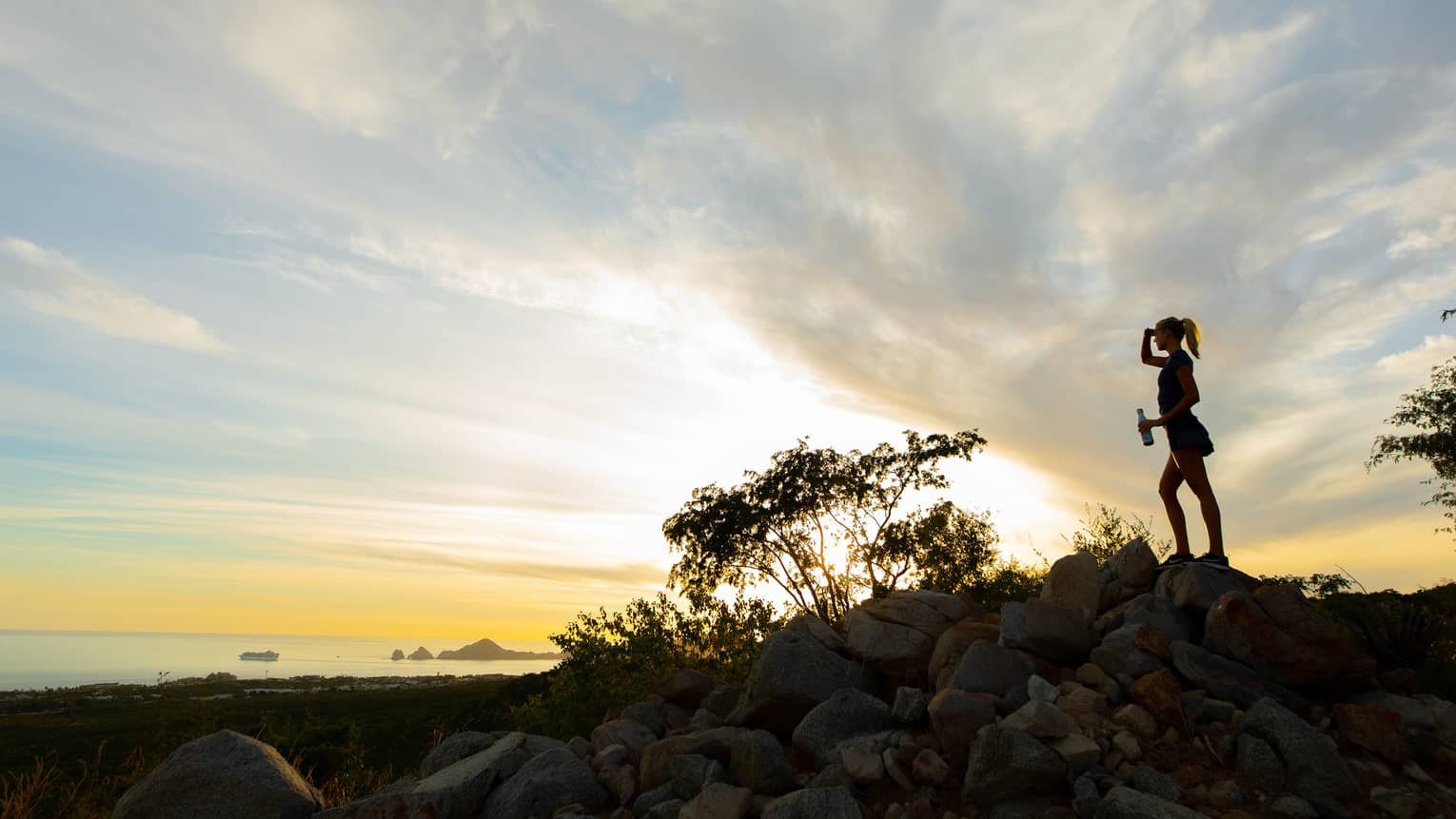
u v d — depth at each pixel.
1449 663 7.98
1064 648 6.98
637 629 14.16
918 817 5.29
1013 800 5.17
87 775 9.32
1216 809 4.86
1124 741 5.46
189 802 5.91
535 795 6.55
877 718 6.66
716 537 26.84
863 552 26.12
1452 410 21.91
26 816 8.38
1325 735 5.36
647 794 6.46
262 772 6.11
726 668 13.83
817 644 7.74
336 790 9.88
